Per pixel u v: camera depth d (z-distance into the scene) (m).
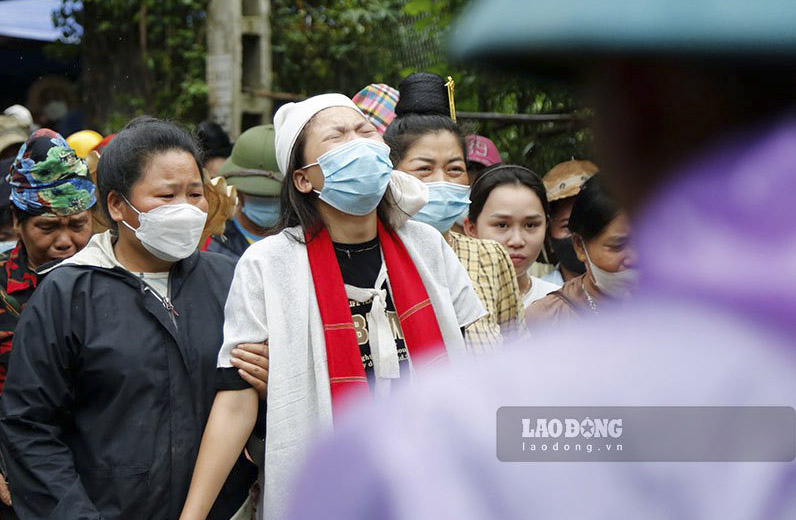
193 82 9.13
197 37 9.40
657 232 0.66
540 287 4.33
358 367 2.66
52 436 2.88
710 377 0.69
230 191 4.27
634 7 0.59
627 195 0.66
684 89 0.62
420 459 0.71
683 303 0.68
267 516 2.61
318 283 2.74
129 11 9.56
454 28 0.64
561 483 0.70
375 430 0.74
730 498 0.69
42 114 10.93
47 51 10.38
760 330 0.67
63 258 3.83
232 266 3.25
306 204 2.87
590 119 0.66
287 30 9.39
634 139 0.65
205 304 3.09
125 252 3.09
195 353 2.99
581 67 0.62
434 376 0.76
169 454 2.90
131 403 2.89
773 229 0.64
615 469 0.70
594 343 0.72
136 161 3.03
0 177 4.53
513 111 5.88
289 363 2.67
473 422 0.72
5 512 3.90
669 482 0.70
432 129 3.56
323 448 0.76
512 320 3.49
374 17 9.08
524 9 0.61
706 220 0.65
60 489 2.81
